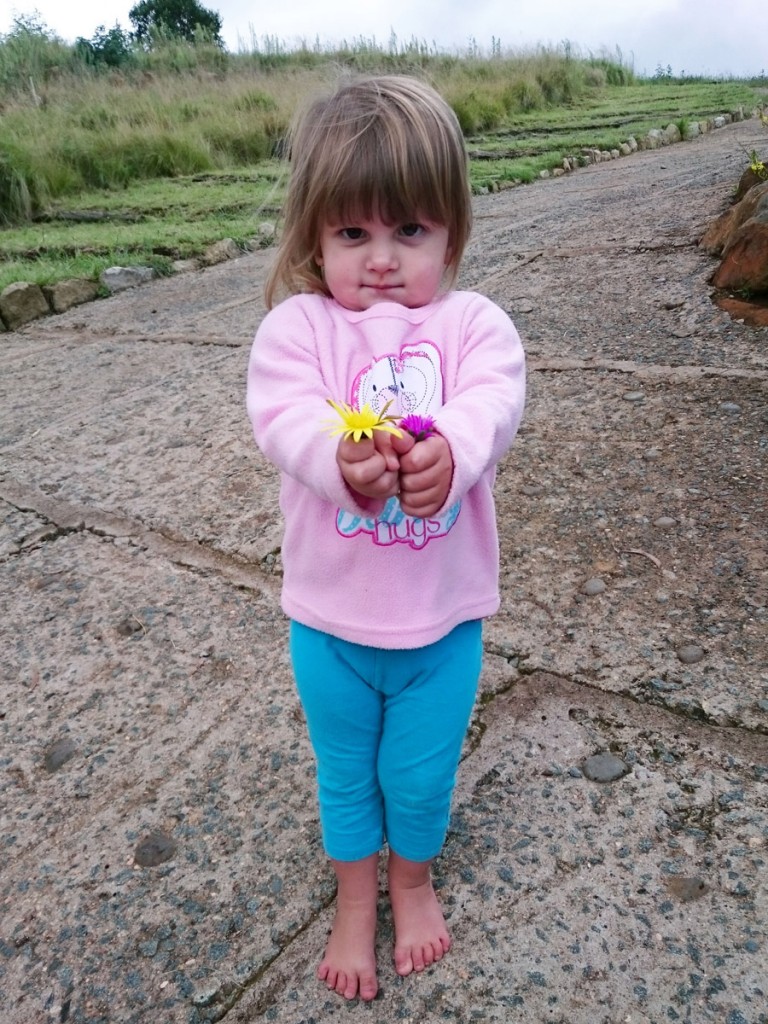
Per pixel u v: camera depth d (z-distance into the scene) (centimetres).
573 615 207
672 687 184
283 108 1160
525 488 260
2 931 151
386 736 136
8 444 334
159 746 187
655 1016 128
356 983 136
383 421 107
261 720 191
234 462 300
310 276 142
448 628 132
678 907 143
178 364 404
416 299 137
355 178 126
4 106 1112
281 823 166
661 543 229
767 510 235
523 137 1162
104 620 229
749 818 156
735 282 367
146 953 145
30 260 616
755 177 470
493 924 143
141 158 967
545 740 176
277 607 227
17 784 182
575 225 548
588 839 155
